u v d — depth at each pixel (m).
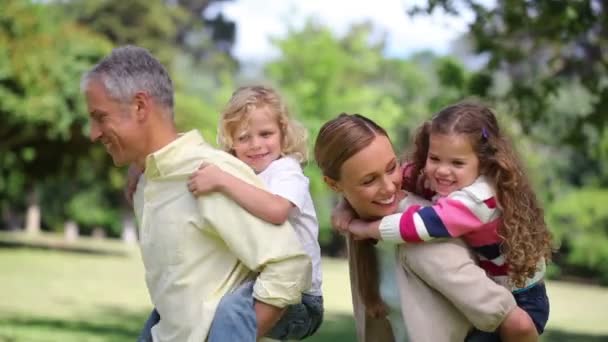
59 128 22.86
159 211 3.06
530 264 2.87
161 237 3.04
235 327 2.92
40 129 25.00
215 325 2.95
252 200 2.96
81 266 28.19
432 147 2.98
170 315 3.04
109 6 44.00
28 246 36.62
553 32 10.56
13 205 50.72
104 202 46.22
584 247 32.06
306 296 3.28
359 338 3.27
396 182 2.98
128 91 3.00
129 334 13.03
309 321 3.31
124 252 37.59
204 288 3.01
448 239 2.90
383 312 3.19
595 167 34.56
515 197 2.90
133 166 3.35
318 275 3.34
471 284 2.82
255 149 3.63
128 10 44.34
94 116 3.05
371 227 2.99
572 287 31.23
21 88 22.11
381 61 38.84
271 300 2.95
